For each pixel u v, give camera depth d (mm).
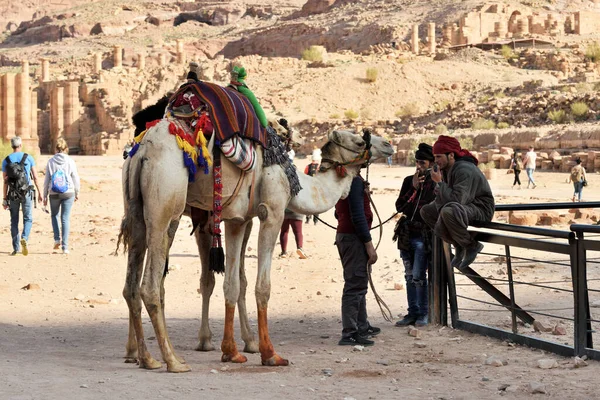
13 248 19016
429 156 11211
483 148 66875
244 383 7922
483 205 10195
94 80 110125
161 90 107000
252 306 12977
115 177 52844
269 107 96688
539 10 157000
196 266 17078
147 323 11727
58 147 18594
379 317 12047
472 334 10727
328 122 87875
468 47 126000
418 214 11297
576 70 109438
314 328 11289
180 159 8469
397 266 16906
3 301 13094
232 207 9039
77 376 8016
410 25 151875
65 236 18672
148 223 8438
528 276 15242
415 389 7766
